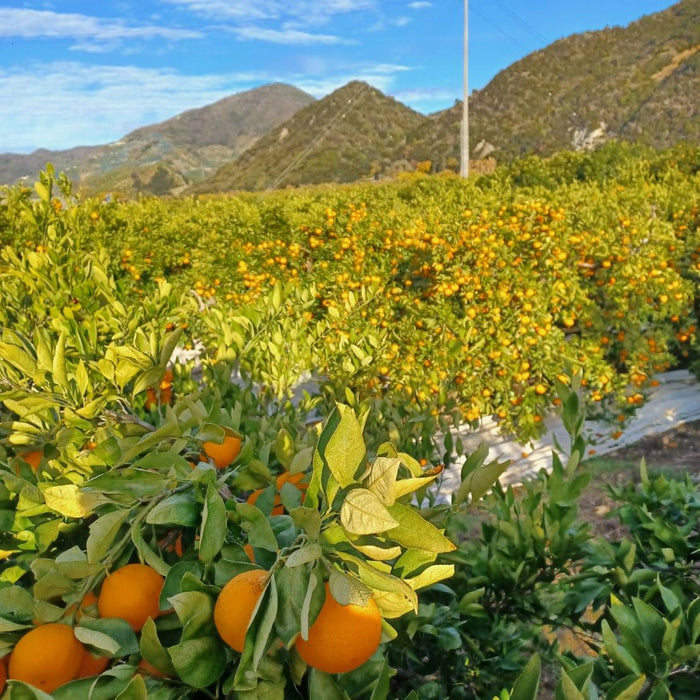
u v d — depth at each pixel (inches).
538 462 234.5
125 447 55.6
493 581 81.1
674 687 52.6
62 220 157.8
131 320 109.9
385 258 266.7
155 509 44.1
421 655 84.2
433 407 149.3
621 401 248.5
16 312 124.4
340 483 37.1
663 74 3828.7
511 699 39.9
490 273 240.2
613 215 267.9
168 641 43.1
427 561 44.3
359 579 36.0
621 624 52.7
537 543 79.9
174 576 42.1
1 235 260.8
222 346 120.6
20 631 40.3
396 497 37.3
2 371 68.7
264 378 134.0
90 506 45.9
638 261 252.8
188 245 390.9
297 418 121.0
